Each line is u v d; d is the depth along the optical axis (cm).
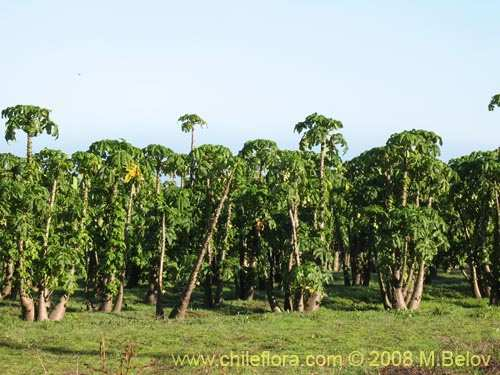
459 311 2844
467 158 3694
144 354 1931
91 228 3136
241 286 3669
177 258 3522
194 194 3538
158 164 3819
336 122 3209
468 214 3631
